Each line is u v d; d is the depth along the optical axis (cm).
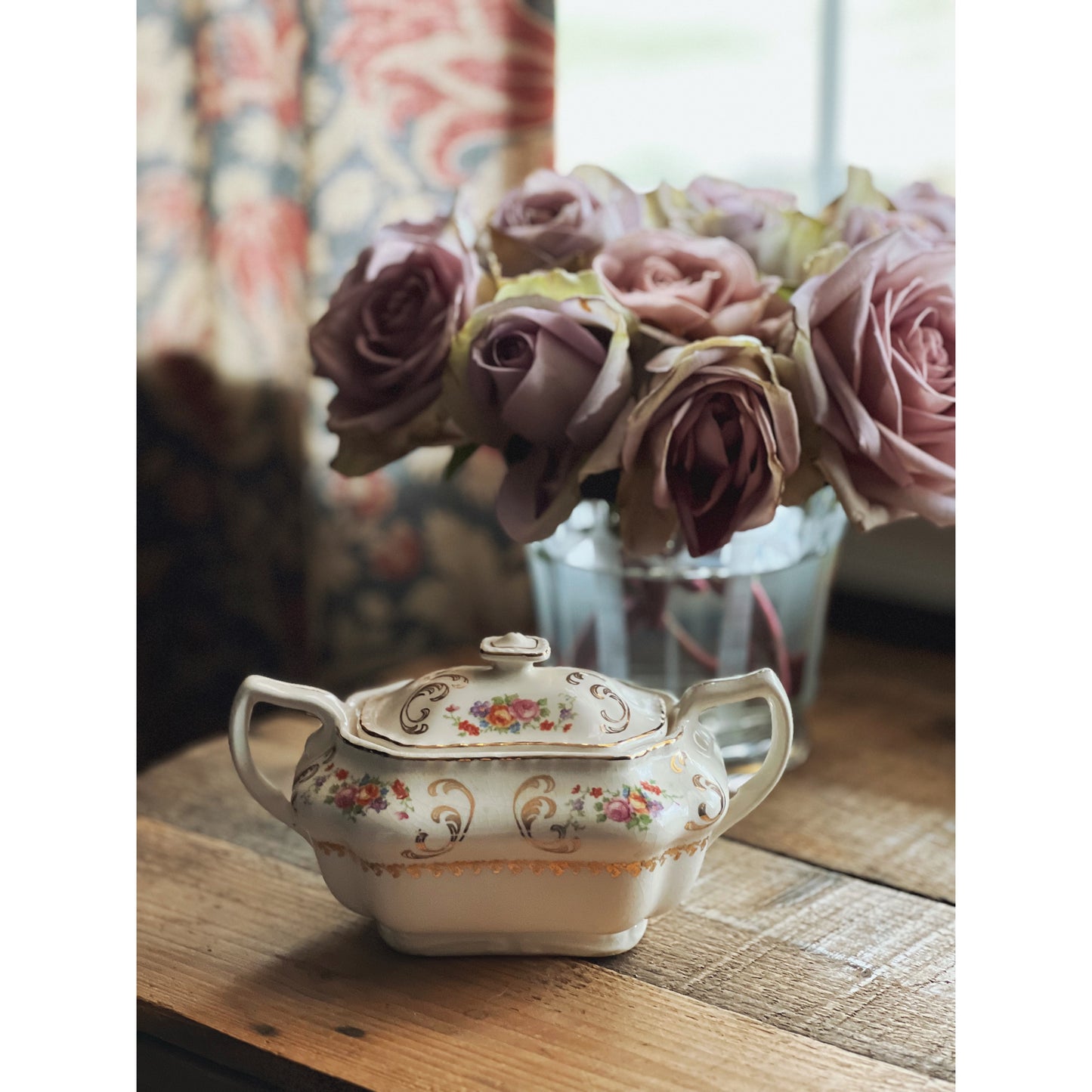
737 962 70
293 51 145
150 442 152
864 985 68
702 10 150
